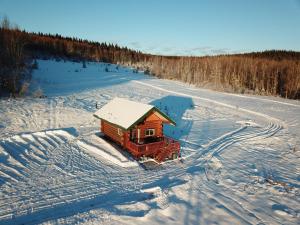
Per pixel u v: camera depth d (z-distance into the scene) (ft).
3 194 38.14
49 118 75.51
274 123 96.43
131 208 35.73
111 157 53.83
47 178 44.16
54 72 163.22
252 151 64.54
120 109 61.72
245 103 130.93
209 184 44.80
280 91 200.54
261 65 239.71
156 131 60.08
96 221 32.32
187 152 60.95
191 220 33.37
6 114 73.20
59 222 31.99
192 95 140.26
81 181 44.11
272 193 42.11
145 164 53.01
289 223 33.78
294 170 53.36
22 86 96.73
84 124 75.00
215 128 83.71
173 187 42.52
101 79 161.99
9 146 53.31
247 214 35.50
